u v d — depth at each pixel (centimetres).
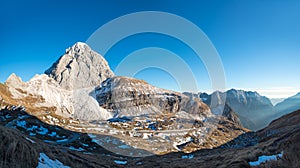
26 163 1109
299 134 1762
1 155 1016
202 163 2367
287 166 1209
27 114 12419
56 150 1778
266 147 1955
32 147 1342
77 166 1623
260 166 1330
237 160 1569
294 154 1321
